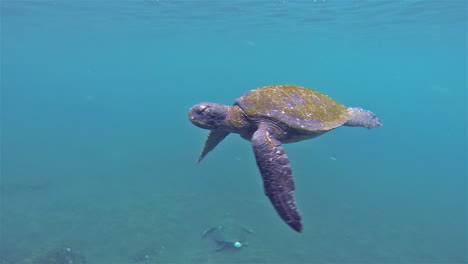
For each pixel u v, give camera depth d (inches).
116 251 494.9
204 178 808.3
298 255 494.6
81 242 519.5
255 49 2908.5
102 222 584.7
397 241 560.4
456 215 687.7
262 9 1051.9
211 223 573.9
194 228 558.6
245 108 222.5
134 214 613.3
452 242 568.1
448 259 509.4
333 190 779.4
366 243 546.0
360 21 1216.2
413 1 864.3
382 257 506.6
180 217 598.2
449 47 2066.9
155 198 688.4
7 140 1321.4
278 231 556.7
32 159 1021.2
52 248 494.3
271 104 217.9
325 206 681.6
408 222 638.5
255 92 234.7
